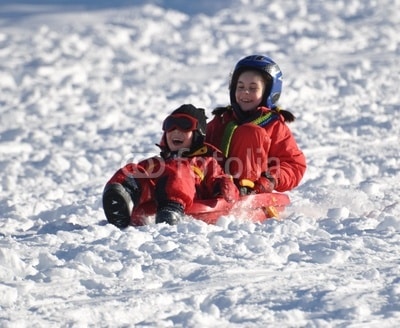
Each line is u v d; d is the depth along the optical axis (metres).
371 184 20.88
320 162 25.58
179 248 14.59
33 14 79.31
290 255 14.28
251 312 11.58
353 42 54.53
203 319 11.34
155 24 68.94
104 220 18.12
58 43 62.72
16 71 53.34
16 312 11.83
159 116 37.50
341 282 12.70
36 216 20.77
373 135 29.92
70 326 11.23
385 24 60.03
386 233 15.60
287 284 12.67
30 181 26.72
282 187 18.45
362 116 32.97
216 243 14.95
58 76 51.53
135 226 17.05
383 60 47.22
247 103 18.64
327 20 63.31
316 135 30.06
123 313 11.68
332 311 11.57
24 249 15.27
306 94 38.66
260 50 54.62
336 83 40.69
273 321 11.30
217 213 17.19
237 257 14.21
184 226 16.03
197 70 50.06
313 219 16.88
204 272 13.41
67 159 29.61
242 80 18.59
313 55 51.16
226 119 18.86
